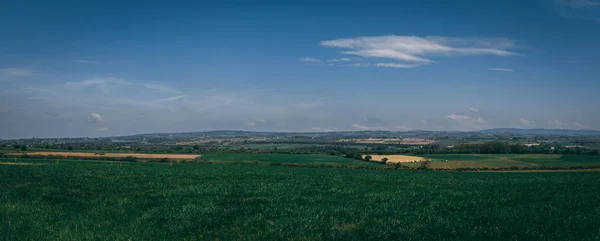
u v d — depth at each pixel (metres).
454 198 29.91
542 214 21.06
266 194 31.67
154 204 24.42
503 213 21.66
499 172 74.25
